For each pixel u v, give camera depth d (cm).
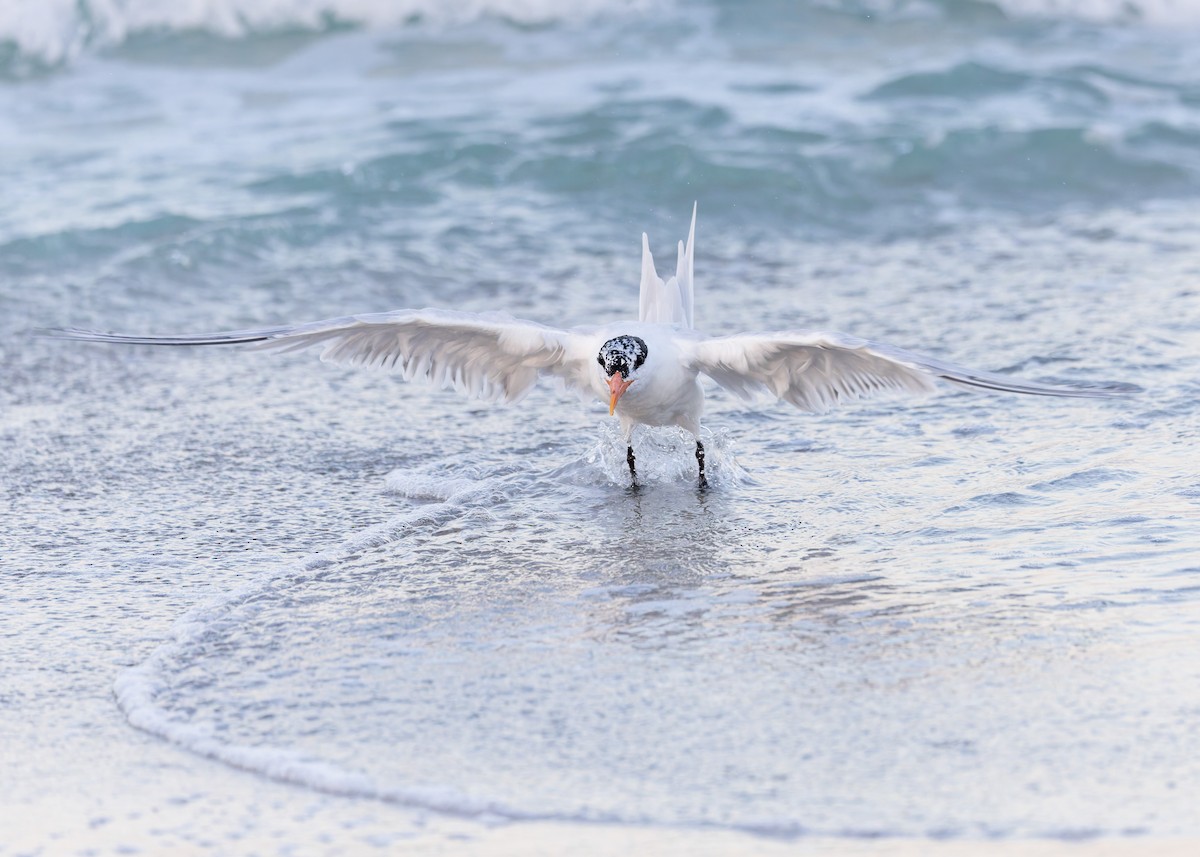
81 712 909
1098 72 3020
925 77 2930
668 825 753
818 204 2378
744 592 1067
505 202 2395
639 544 1181
